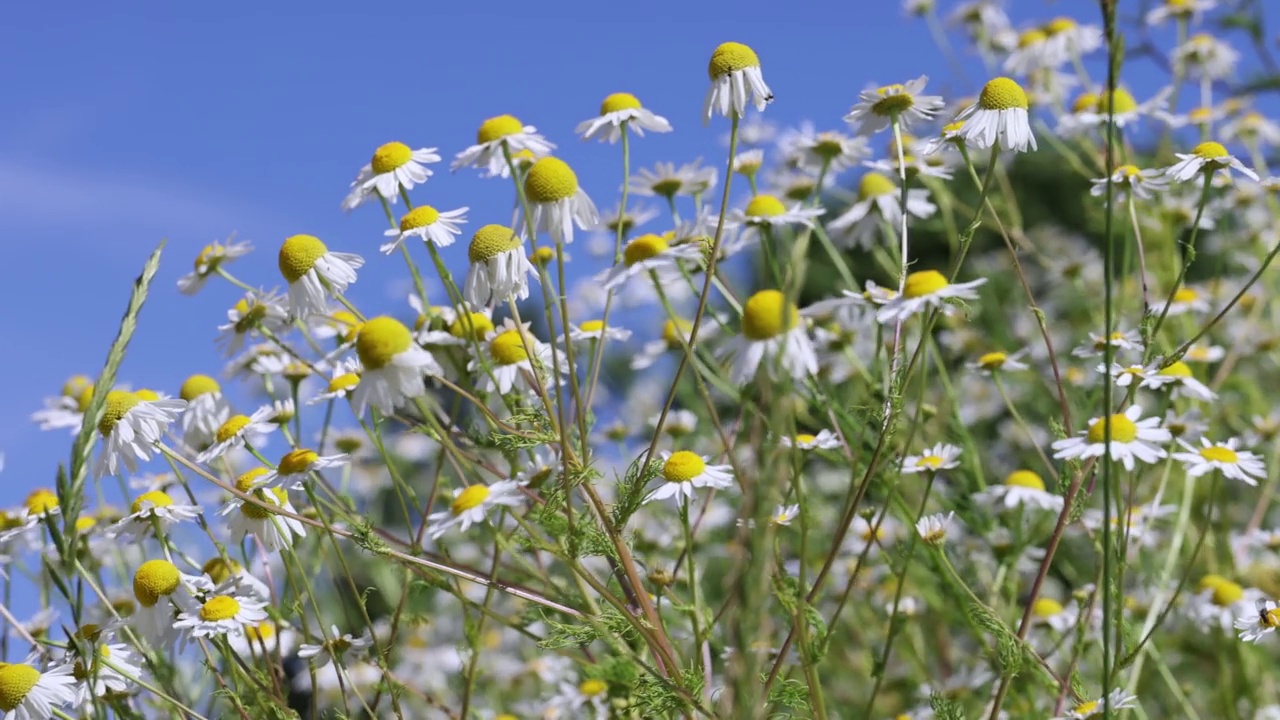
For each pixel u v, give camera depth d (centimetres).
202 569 71
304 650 69
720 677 71
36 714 66
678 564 70
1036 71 93
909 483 79
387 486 85
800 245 59
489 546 75
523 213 66
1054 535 68
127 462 67
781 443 59
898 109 69
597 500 66
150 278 62
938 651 82
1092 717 68
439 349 72
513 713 81
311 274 67
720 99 67
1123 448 67
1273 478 84
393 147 69
